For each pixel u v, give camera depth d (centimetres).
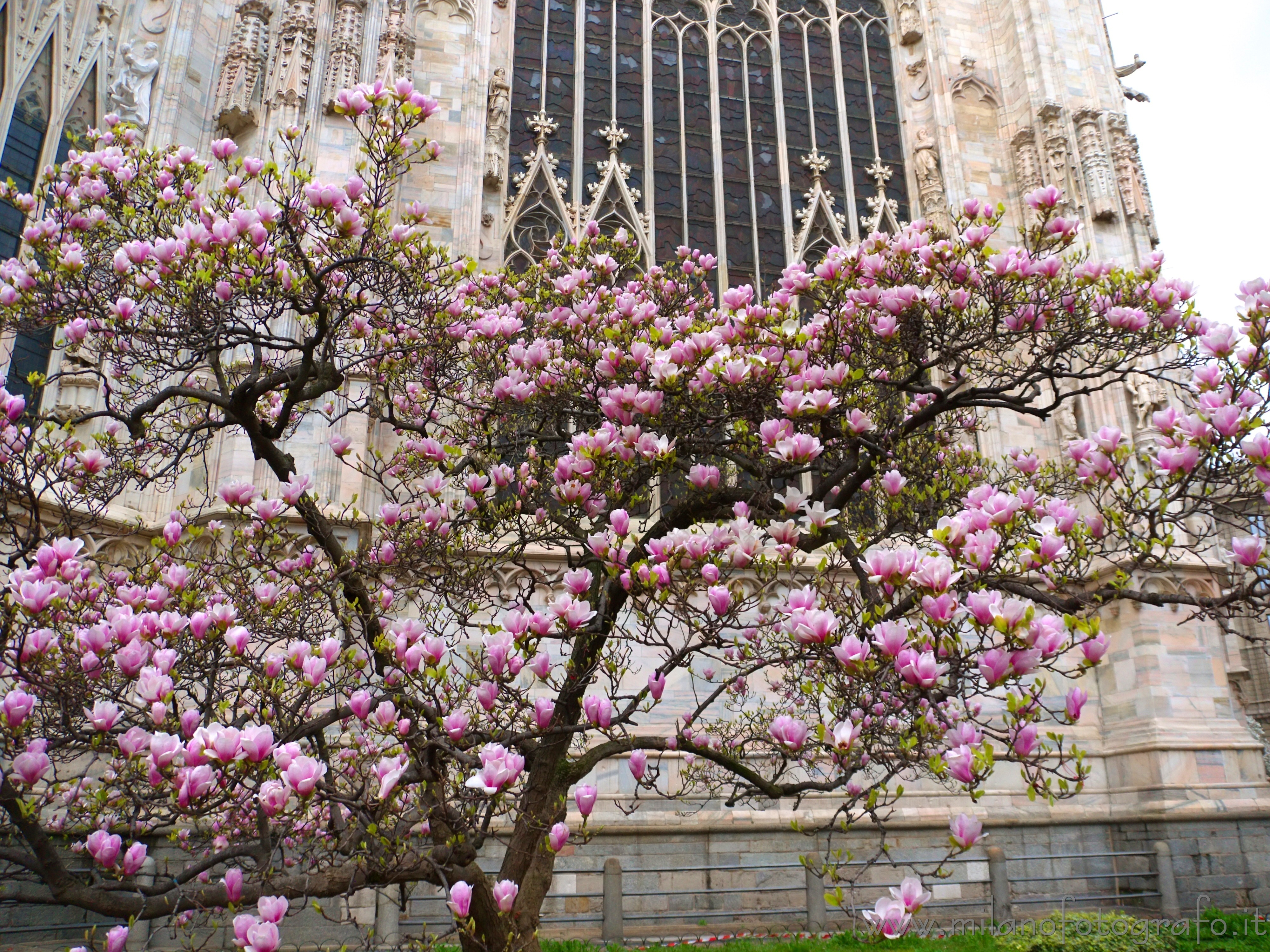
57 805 739
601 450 672
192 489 1502
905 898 357
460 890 439
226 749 404
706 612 596
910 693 473
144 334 807
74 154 905
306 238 1147
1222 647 1731
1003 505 504
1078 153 2111
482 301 1060
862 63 2355
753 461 775
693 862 1460
